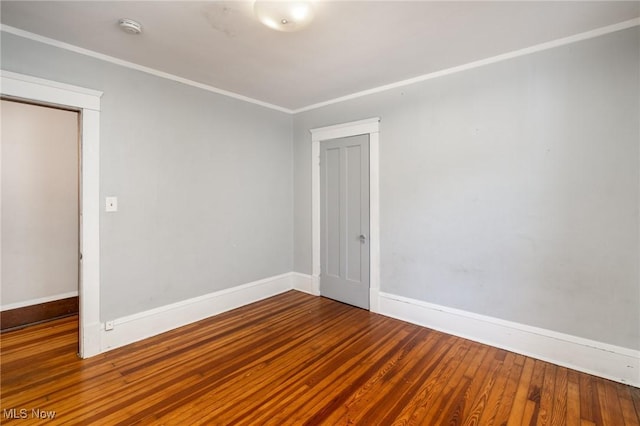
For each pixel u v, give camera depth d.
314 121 4.05
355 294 3.70
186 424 1.78
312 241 4.14
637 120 2.14
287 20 1.93
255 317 3.37
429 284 3.11
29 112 3.24
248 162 3.76
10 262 3.10
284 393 2.06
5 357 2.50
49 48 2.32
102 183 2.59
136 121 2.79
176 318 3.10
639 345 2.15
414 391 2.09
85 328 2.50
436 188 3.04
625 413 1.88
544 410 1.91
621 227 2.21
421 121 3.11
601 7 1.97
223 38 2.32
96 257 2.56
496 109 2.68
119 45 2.42
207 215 3.36
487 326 2.76
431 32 2.26
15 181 3.15
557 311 2.45
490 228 2.74
